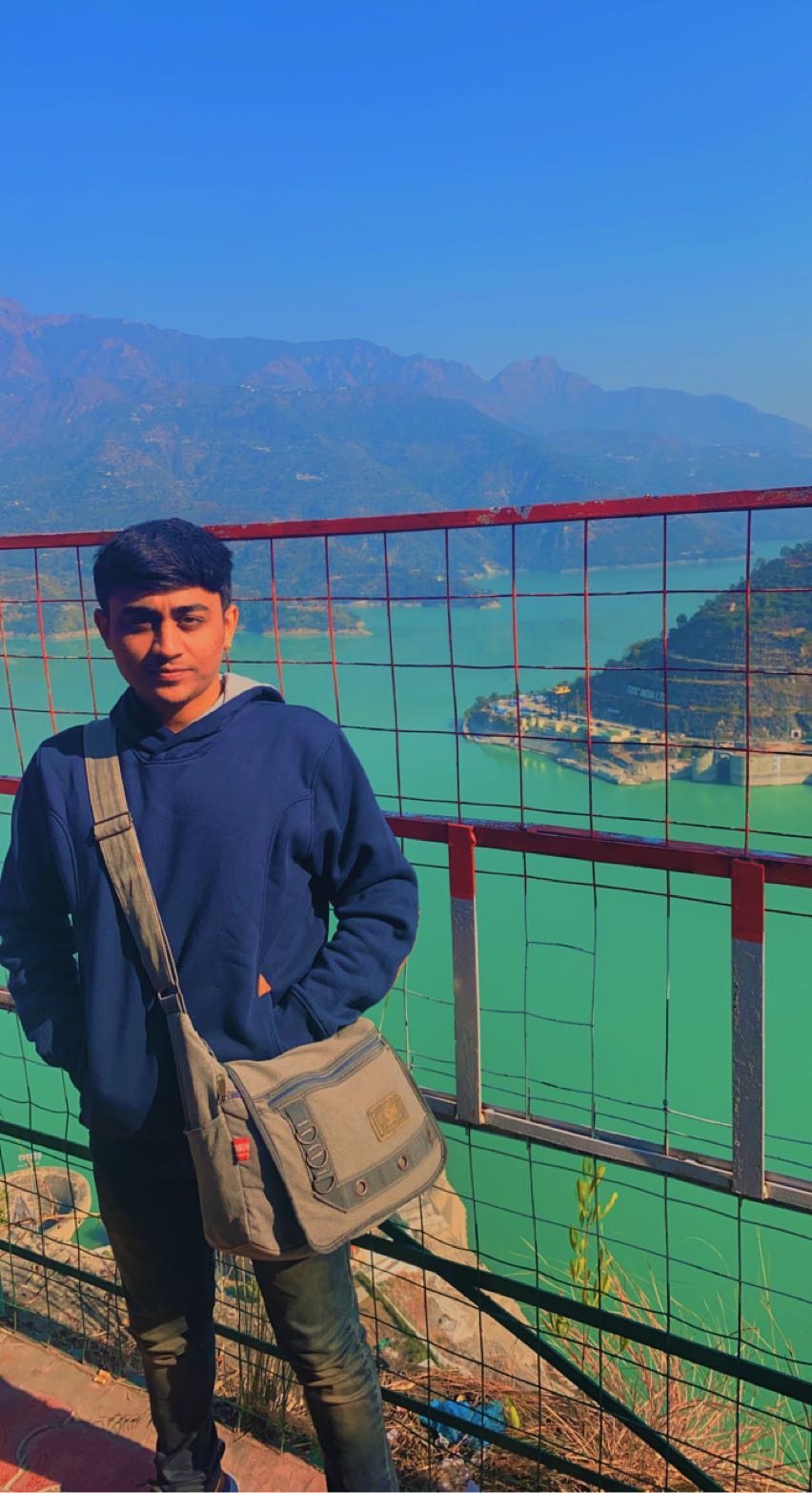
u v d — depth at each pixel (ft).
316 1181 4.49
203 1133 4.48
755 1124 5.46
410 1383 8.06
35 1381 7.60
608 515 5.48
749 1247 43.39
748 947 5.33
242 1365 7.38
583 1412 7.41
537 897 175.01
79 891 4.80
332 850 4.93
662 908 172.45
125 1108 4.72
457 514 5.90
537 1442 7.19
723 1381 7.57
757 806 189.67
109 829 4.68
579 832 5.82
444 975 127.95
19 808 5.08
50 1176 13.67
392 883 5.02
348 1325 5.12
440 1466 7.09
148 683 4.68
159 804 4.69
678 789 178.60
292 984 4.88
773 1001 152.76
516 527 5.82
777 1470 6.77
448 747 192.03
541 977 145.28
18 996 5.13
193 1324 5.54
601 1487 6.41
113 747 4.87
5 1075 110.22
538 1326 7.59
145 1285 5.34
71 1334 8.43
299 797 4.77
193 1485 5.88
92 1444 6.95
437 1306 9.30
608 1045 125.80
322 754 4.82
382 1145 4.70
